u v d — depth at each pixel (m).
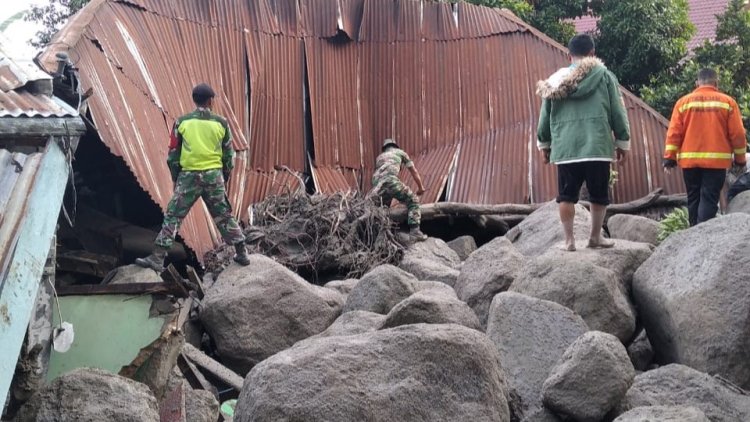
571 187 6.46
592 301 5.80
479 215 10.58
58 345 5.14
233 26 11.76
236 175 10.88
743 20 14.24
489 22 12.55
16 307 3.80
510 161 11.34
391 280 6.61
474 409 4.23
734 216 5.83
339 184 11.70
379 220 9.50
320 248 9.23
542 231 8.95
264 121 11.70
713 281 5.43
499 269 6.77
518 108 11.84
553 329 5.36
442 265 8.68
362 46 12.61
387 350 4.28
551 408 4.76
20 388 4.70
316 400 4.04
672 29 14.27
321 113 12.05
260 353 6.81
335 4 12.60
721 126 7.66
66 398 4.35
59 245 7.86
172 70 10.50
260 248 9.23
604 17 14.39
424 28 12.67
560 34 15.16
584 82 6.16
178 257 9.45
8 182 4.18
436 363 4.25
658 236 8.38
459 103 12.21
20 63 5.16
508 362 5.27
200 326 7.23
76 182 9.59
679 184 10.72
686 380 4.96
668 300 5.67
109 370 5.29
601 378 4.61
